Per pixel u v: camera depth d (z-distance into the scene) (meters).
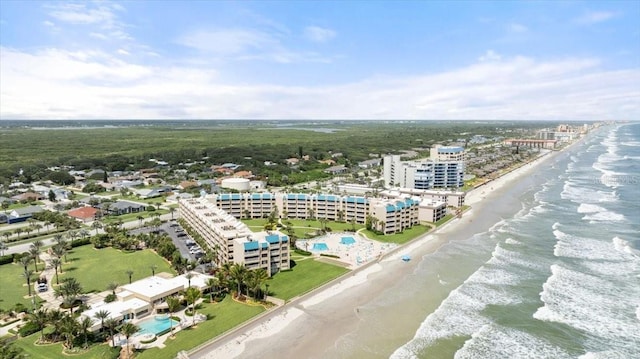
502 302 115.06
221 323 101.88
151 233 169.75
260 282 116.06
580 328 101.19
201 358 88.38
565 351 92.06
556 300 115.75
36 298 115.44
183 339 94.50
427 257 152.62
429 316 107.62
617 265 140.38
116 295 114.75
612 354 90.75
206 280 119.50
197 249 158.25
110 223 192.62
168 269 138.50
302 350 92.06
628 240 166.88
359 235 181.75
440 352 91.69
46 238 174.12
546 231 182.50
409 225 194.38
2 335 95.25
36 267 135.50
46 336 95.25
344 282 130.38
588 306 112.06
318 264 144.88
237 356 89.38
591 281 127.88
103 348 90.81
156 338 95.06
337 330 100.69
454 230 189.75
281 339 96.31
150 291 112.69
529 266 141.12
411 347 93.56
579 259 146.62
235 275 116.06
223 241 138.38
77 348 90.56
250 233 142.88
